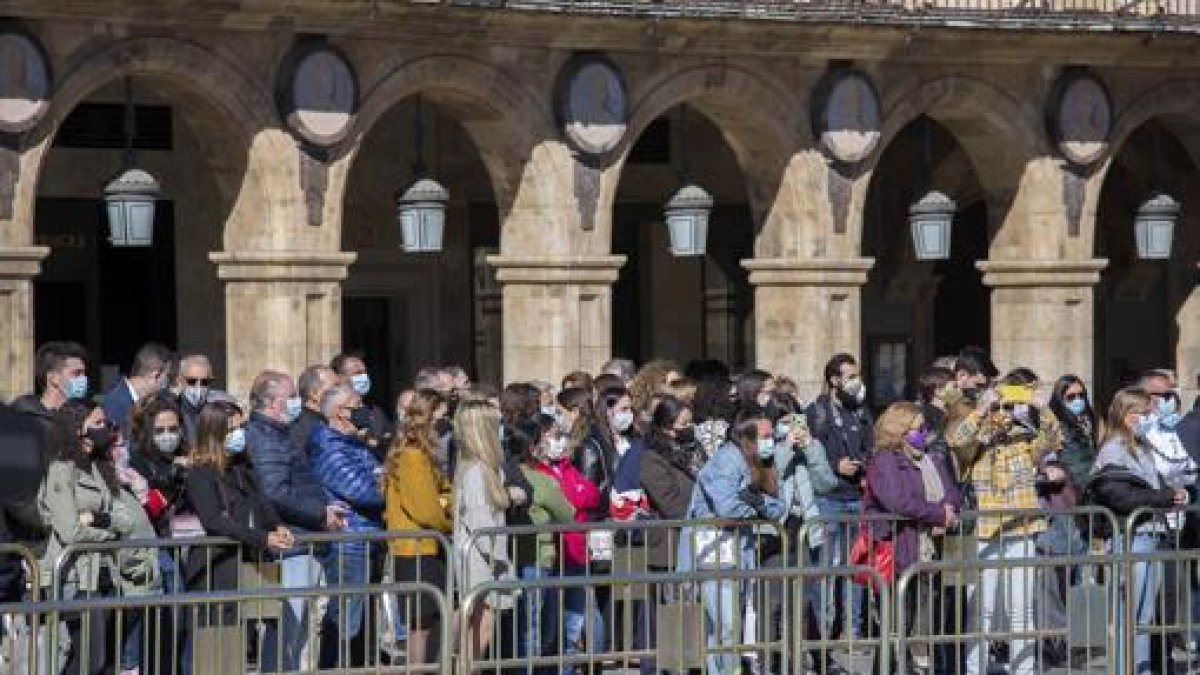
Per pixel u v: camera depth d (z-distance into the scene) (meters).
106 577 43.25
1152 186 82.44
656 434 49.28
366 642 43.50
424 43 65.25
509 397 49.94
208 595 38.62
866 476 48.72
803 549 47.41
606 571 48.97
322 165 64.19
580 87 67.81
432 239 64.88
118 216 59.88
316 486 45.94
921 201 71.75
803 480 50.66
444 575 45.34
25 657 40.25
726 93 70.00
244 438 44.56
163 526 45.16
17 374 59.19
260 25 62.50
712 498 47.25
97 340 71.31
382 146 75.44
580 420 50.66
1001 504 49.59
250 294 63.78
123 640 43.12
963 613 46.22
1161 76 76.88
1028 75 74.56
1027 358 75.69
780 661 45.03
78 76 59.97
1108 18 73.75
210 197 72.19
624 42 67.88
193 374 49.97
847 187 72.31
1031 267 75.25
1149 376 52.38
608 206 68.69
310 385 48.78
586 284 68.50
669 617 42.53
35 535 42.72
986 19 71.75
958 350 84.38
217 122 63.22
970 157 75.94
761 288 72.31
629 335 80.38
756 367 72.56
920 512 47.69
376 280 76.06
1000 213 75.88
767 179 71.88
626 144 68.69
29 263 59.31
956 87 73.38
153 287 71.94
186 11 61.00
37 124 59.34
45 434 30.84
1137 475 49.75
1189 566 46.84
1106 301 85.75
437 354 77.31
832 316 72.25
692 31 68.25
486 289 77.81
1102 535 50.03
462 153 77.06
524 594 46.91
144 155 71.31
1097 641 45.59
